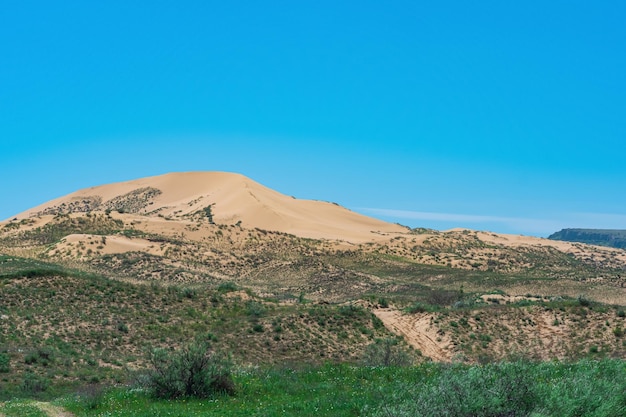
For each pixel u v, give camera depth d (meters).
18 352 50.44
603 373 25.12
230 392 31.39
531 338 62.53
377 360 48.00
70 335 60.22
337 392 29.17
